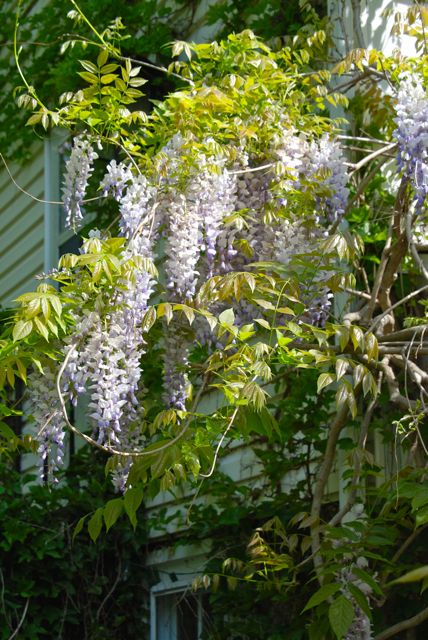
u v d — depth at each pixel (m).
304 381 5.26
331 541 4.20
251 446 6.12
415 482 4.10
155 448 3.67
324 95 4.95
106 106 4.47
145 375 5.87
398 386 4.74
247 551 4.52
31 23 8.65
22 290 9.55
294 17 6.21
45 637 6.65
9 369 3.73
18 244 9.68
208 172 4.24
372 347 3.70
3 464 6.98
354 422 5.09
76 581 6.78
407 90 4.12
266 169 4.57
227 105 4.47
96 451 7.45
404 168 4.07
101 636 6.67
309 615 5.10
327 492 5.37
